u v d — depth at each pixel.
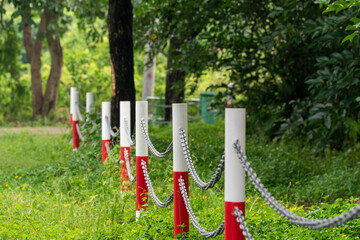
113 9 13.19
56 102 30.55
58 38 29.86
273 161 11.58
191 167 5.53
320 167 12.02
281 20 12.28
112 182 9.16
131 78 13.34
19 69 31.78
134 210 7.96
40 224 7.50
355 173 10.72
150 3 14.62
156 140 13.20
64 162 12.41
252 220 6.68
